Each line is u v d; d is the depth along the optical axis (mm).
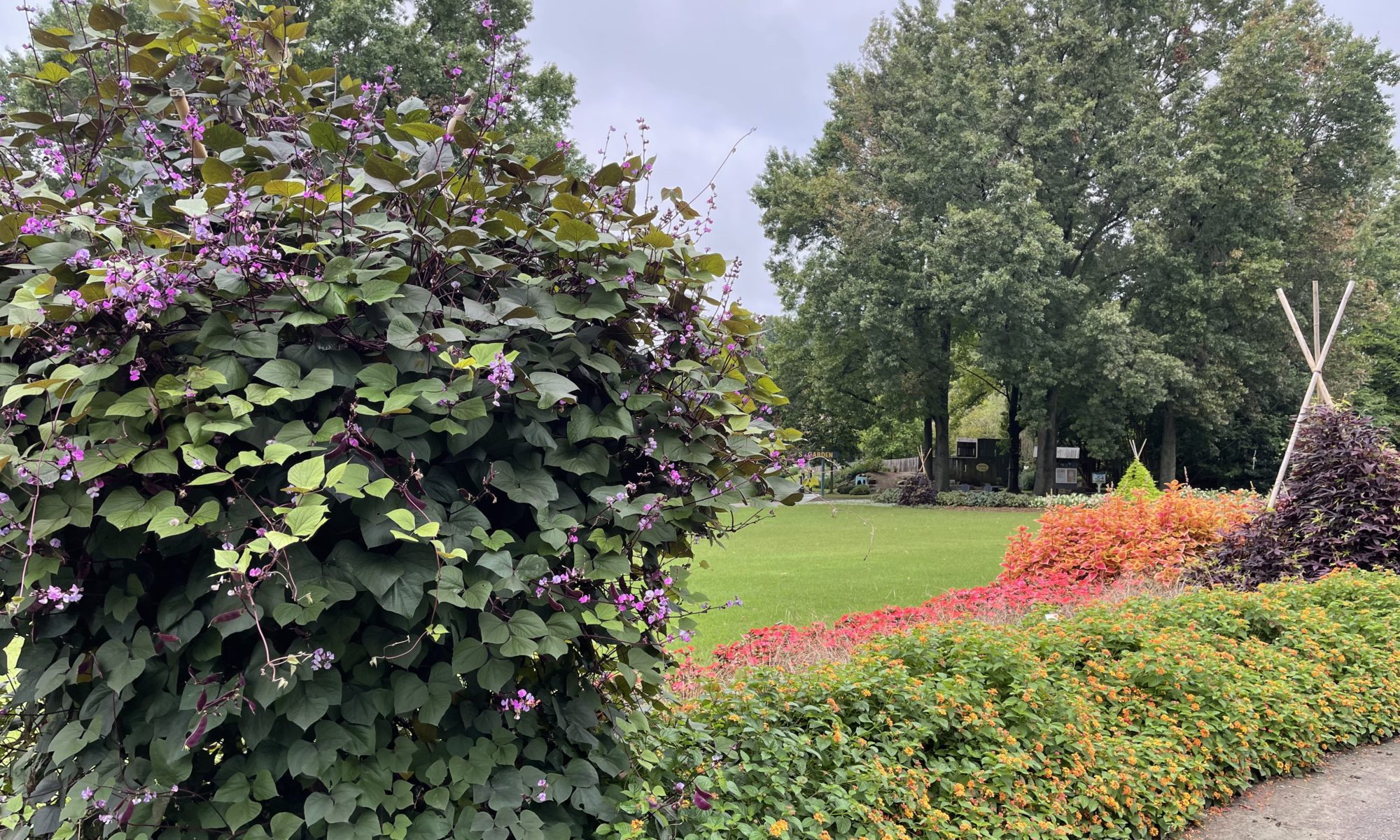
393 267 1655
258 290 1645
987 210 22531
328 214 1726
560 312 1854
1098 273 25500
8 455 1464
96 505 1569
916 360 25688
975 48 25422
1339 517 6859
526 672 1916
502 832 1706
